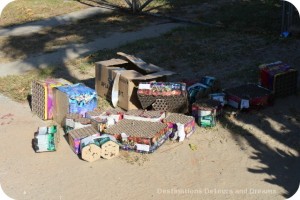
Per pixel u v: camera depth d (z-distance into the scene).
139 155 5.57
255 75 8.16
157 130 5.73
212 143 5.84
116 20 13.07
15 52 10.37
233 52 9.64
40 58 9.81
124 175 5.19
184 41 10.59
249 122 6.37
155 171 5.25
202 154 5.60
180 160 5.47
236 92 6.82
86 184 5.04
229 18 12.85
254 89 6.95
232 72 8.38
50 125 6.43
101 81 7.09
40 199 4.80
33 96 6.83
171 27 12.05
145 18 13.20
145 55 9.59
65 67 9.09
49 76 8.55
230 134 6.06
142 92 6.41
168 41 10.59
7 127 6.41
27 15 14.34
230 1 15.20
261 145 5.79
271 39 10.54
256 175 5.16
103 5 15.20
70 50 10.33
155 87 6.43
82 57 9.72
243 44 10.23
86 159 5.44
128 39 11.03
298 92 7.38
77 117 6.10
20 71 8.99
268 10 13.73
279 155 5.56
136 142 5.58
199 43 10.38
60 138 6.04
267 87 7.10
